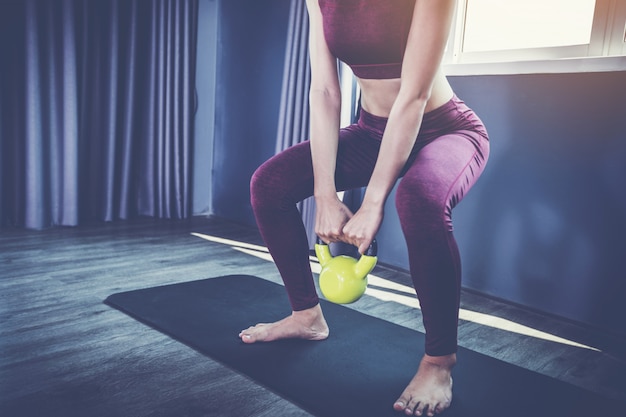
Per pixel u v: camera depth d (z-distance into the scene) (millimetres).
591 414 1292
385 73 1291
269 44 3328
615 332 1937
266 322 1770
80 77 3170
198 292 2064
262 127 3422
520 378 1478
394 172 1205
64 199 3111
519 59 2266
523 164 2164
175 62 3414
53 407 1175
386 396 1298
